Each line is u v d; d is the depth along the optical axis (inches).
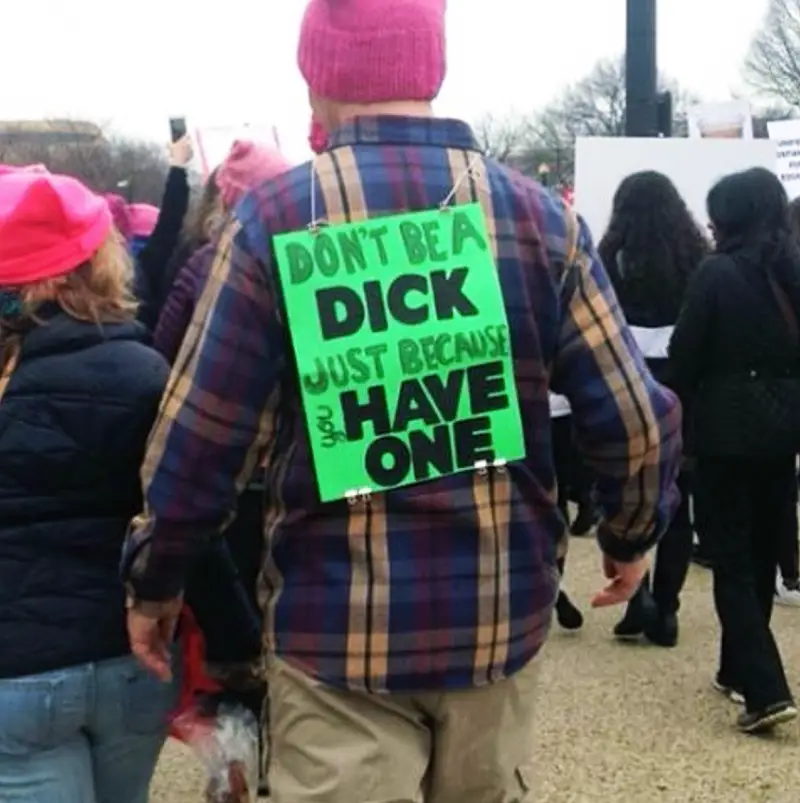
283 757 85.6
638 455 86.7
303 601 82.9
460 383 83.7
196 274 133.1
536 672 88.6
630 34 346.9
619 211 212.4
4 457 93.1
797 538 233.0
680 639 225.8
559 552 89.1
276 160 147.3
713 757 173.2
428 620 82.4
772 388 175.6
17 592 92.8
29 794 94.3
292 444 83.4
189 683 103.4
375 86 84.3
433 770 87.6
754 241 175.5
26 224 93.0
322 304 82.1
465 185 84.7
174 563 84.4
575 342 86.5
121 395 93.7
